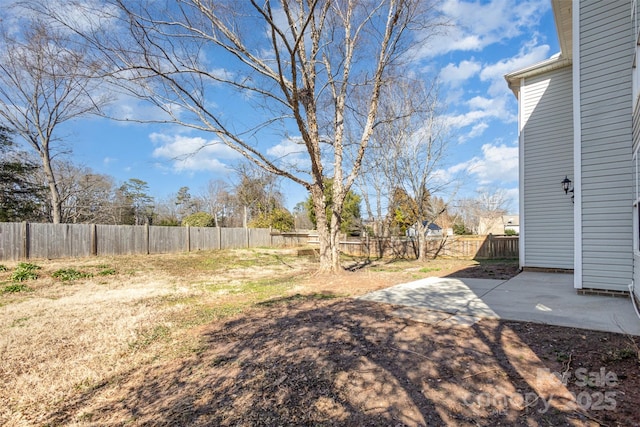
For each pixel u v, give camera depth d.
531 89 8.51
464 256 14.95
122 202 28.80
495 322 3.87
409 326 3.83
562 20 6.82
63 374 3.00
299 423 2.06
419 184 13.86
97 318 4.84
